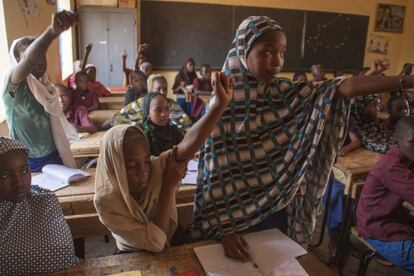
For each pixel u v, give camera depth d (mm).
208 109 842
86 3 5180
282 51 865
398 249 1475
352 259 2055
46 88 1574
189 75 5508
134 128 892
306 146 882
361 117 2359
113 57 5422
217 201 976
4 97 1484
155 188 937
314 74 5414
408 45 7062
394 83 770
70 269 852
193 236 1045
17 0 2348
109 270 851
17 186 830
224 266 880
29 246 841
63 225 890
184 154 884
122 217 898
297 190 946
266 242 975
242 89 900
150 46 5941
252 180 951
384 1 6820
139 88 3275
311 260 2049
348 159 2020
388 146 2131
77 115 2744
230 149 939
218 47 6199
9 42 2160
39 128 1599
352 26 6730
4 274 827
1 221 829
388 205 1524
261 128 922
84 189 1416
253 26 851
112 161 863
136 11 5395
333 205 2049
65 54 4703
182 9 5891
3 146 810
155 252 923
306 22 6457
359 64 7004
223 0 6012
